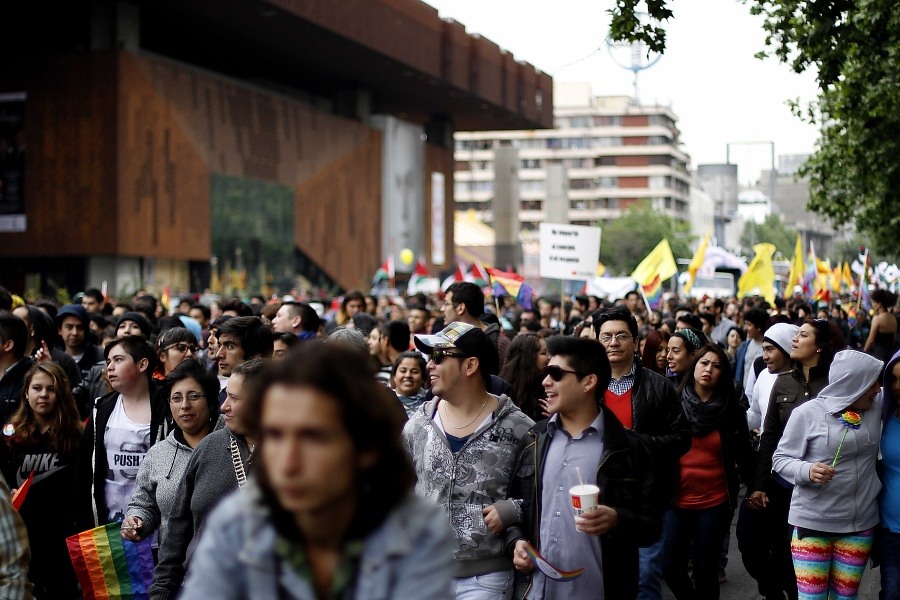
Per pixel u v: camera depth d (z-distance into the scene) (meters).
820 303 29.88
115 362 7.62
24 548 4.91
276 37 63.69
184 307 19.16
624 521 5.41
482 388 6.11
